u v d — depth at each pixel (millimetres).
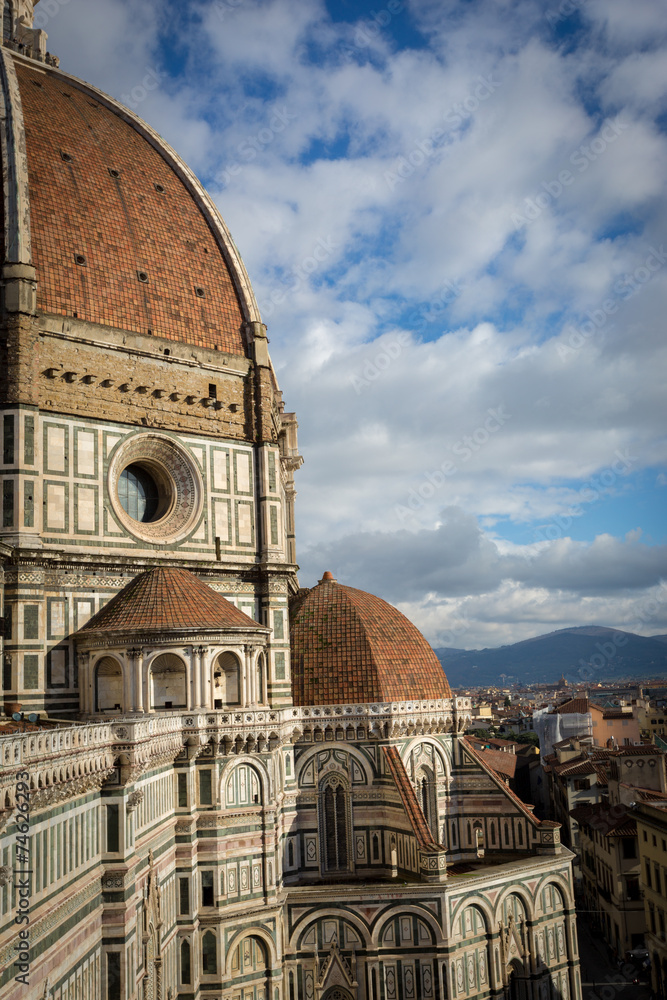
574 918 83500
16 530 68562
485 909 76625
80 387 75438
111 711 69375
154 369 80625
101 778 47969
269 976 69250
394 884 74750
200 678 69062
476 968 75312
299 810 81188
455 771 88750
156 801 59406
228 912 66938
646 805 94125
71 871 43531
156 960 55375
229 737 68375
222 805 68062
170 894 62594
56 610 70812
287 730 80500
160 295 83188
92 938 46406
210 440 83438
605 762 138875
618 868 103875
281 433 112688
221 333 86812
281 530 86812
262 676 75562
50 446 72688
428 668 89375
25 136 79875
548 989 80250
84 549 73062
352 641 86750
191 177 94125
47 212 78125
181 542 79500
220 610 72875
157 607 70188
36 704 67625
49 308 74875
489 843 87438
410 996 72312
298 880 79938
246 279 91188
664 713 188375
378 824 81500
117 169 87062
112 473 76250
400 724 83250
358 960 72625
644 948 101312
